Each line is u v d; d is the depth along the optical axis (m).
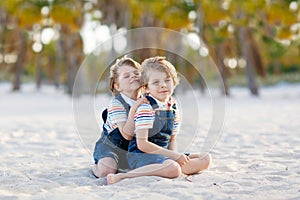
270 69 43.88
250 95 21.84
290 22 19.97
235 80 36.31
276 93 24.14
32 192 3.05
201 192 2.86
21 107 14.88
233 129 7.07
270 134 6.27
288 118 9.05
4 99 20.16
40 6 20.55
